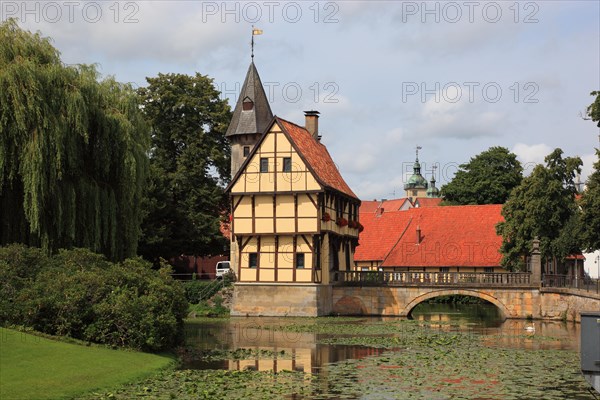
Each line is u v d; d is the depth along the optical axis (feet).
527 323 149.18
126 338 80.89
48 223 111.65
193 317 159.84
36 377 62.59
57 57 119.34
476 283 164.86
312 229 161.07
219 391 64.95
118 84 132.77
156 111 195.42
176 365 80.28
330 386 68.39
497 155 260.62
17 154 108.37
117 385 65.36
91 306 81.41
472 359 88.07
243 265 165.68
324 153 187.93
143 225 183.62
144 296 84.74
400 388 67.62
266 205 164.66
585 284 140.36
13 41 114.11
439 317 169.89
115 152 121.90
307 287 160.76
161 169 188.96
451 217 225.35
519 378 73.56
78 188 115.65
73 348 74.79
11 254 88.48
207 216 191.42
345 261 187.62
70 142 113.09
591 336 67.72
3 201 110.63
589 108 138.51
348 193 185.98
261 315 162.91
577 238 145.69
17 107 106.52
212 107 202.28
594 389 67.00
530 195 176.04
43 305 78.69
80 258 91.25
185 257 226.38
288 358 88.74
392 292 168.66
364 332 124.36
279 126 163.94
